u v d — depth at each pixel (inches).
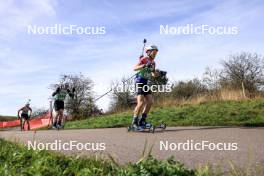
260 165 166.6
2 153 206.2
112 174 151.2
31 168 162.6
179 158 194.5
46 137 335.6
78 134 362.9
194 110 617.6
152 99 370.9
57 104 575.2
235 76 1405.0
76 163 171.9
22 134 396.5
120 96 1346.0
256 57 1433.3
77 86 1664.6
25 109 860.0
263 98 732.7
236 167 163.8
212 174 147.4
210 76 1357.0
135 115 369.1
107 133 361.4
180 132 340.5
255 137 272.1
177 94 1296.8
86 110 1584.6
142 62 368.5
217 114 546.9
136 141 277.1
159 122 522.6
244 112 542.0
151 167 139.9
